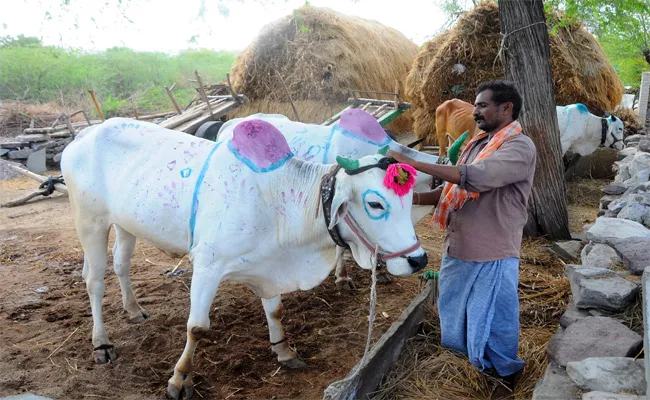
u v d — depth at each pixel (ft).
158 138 11.19
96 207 11.55
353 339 12.89
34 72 59.11
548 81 19.42
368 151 13.71
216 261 9.93
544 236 20.40
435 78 33.19
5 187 30.22
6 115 44.01
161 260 18.48
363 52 38.60
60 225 22.84
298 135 14.25
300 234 9.79
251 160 9.92
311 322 13.75
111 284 16.21
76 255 18.95
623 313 10.60
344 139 13.70
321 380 11.17
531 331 12.60
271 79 38.19
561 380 8.39
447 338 10.30
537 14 18.92
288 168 9.81
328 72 36.52
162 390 10.73
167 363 11.71
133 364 11.66
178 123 26.53
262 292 10.82
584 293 10.78
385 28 48.57
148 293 15.43
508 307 9.59
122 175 11.16
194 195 10.15
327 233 9.61
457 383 10.48
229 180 9.91
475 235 9.44
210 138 25.40
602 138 29.45
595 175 32.24
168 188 10.46
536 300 14.56
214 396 10.61
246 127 10.04
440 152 29.45
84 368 11.42
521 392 10.05
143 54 73.87
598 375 7.98
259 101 38.99
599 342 9.18
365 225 8.82
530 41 18.98
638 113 40.83
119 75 68.54
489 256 9.37
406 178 8.51
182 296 15.24
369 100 27.32
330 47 36.83
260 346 12.50
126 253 13.25
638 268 11.56
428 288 13.28
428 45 35.12
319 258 10.09
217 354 12.12
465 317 9.91
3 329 13.01
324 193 9.12
